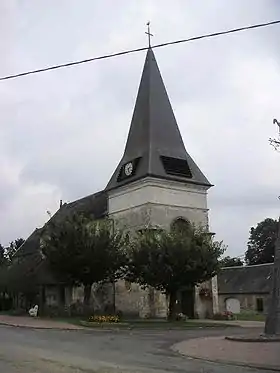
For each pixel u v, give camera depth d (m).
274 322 20.31
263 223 77.50
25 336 21.86
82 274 33.00
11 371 11.04
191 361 13.76
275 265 20.86
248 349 16.25
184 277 30.97
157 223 36.75
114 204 40.84
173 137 40.22
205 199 39.81
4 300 46.00
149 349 16.81
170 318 32.28
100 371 11.21
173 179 38.06
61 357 14.07
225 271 56.47
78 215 34.84
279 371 12.04
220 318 36.59
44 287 40.88
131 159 39.69
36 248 47.75
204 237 32.41
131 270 32.62
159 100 40.75
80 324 28.92
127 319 33.44
